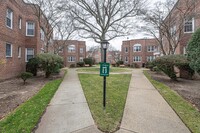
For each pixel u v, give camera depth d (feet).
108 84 31.78
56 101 19.92
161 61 37.60
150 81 36.37
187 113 16.01
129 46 142.72
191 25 52.70
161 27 58.23
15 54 44.96
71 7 62.54
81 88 27.73
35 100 20.12
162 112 16.28
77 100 20.31
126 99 20.85
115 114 15.58
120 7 69.97
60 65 43.60
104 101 17.25
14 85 31.19
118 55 181.37
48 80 38.04
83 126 13.14
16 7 45.47
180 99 21.09
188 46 21.81
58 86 29.53
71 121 14.08
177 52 57.52
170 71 37.52
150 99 21.02
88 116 15.12
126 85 30.89
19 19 49.06
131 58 138.10
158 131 12.36
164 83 34.55
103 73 17.19
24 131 12.28
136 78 41.78
